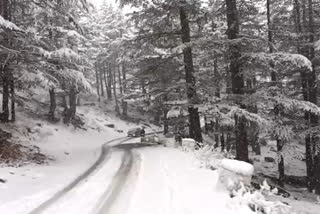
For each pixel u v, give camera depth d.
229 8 14.91
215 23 23.53
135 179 10.36
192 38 20.47
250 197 7.00
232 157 13.95
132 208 7.32
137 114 54.03
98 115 45.31
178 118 22.12
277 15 19.53
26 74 15.11
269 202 6.91
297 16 19.66
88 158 17.97
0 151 14.78
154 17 18.95
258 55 13.73
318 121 20.06
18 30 14.27
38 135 23.53
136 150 19.23
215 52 15.43
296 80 20.28
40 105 33.25
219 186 8.04
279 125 17.06
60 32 25.69
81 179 11.20
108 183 10.09
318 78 18.56
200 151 13.69
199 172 10.38
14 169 12.58
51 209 7.54
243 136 14.59
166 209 7.00
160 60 20.28
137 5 18.52
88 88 17.14
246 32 16.59
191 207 6.93
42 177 11.72
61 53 16.22
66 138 27.69
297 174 24.27
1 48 14.02
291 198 15.07
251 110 16.88
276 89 16.86
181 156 14.20
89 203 7.95
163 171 11.09
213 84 17.80
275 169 25.36
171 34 18.64
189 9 17.55
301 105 15.55
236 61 14.79
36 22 23.16
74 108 34.00
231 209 6.70
